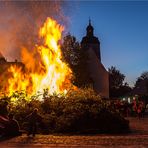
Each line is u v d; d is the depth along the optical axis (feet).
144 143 53.42
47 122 73.51
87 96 82.33
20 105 80.18
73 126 71.77
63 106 79.30
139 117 119.65
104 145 51.37
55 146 50.83
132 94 239.91
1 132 64.85
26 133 70.33
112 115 74.38
